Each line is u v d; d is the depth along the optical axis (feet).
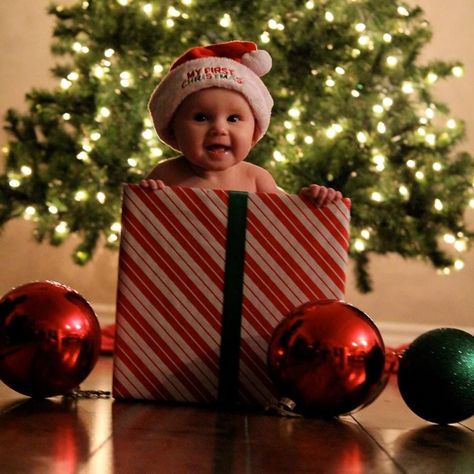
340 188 9.14
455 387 4.66
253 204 4.92
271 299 4.91
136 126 9.27
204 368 4.91
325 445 3.86
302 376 4.50
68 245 11.96
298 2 9.45
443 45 12.16
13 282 11.98
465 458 3.78
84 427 3.92
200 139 5.40
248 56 5.54
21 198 9.46
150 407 4.71
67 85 9.50
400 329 11.91
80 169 9.39
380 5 9.55
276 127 9.21
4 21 12.15
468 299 12.04
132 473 3.01
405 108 9.57
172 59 9.36
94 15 9.34
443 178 9.30
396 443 4.07
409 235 9.29
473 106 12.09
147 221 4.91
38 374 4.66
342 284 4.94
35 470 2.96
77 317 4.73
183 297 4.91
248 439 3.88
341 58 9.36
